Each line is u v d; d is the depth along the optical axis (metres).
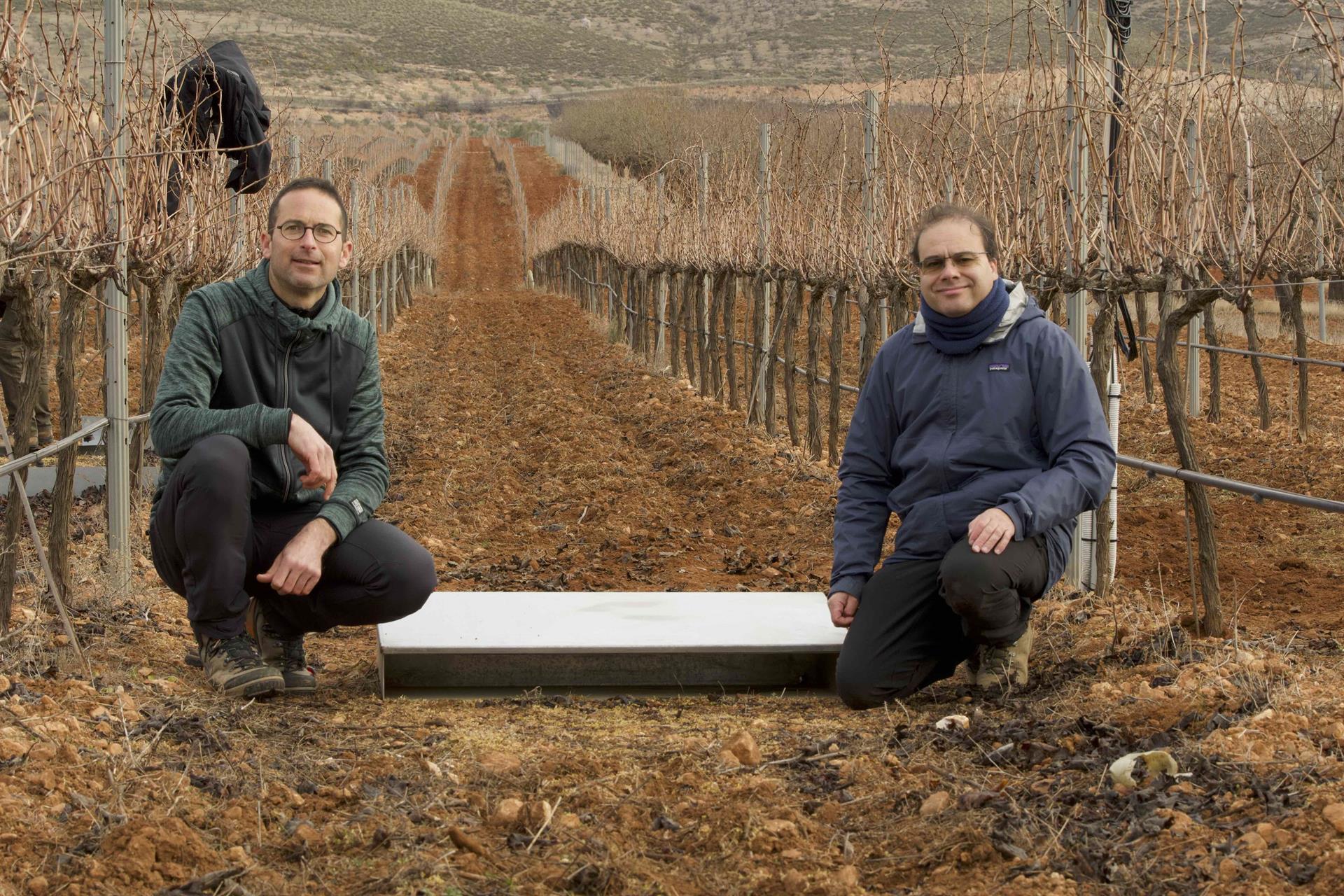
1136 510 8.32
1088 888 2.53
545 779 3.24
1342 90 4.57
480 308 31.06
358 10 101.81
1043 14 5.96
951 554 3.98
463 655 4.36
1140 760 3.12
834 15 92.19
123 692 3.85
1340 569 6.71
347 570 4.18
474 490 9.23
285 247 4.03
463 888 2.57
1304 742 3.18
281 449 4.18
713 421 12.17
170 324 7.53
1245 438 10.83
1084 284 5.71
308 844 2.75
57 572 4.95
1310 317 20.34
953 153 7.20
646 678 4.47
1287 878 2.45
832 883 2.58
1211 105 5.34
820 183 10.41
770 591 6.25
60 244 4.72
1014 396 4.18
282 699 4.16
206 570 3.94
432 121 80.94
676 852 2.80
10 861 2.54
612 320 22.67
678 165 17.44
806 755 3.47
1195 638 4.90
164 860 2.60
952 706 4.08
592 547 7.45
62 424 5.01
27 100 4.52
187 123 6.60
